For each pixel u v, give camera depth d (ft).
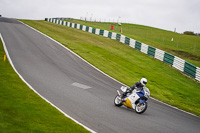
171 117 33.32
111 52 87.66
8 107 25.99
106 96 39.34
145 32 203.92
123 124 26.37
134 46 102.94
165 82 61.77
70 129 22.77
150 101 42.06
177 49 118.21
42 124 23.00
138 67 72.74
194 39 181.88
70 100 33.78
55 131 21.74
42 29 123.44
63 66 57.00
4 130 19.74
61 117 26.03
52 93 36.19
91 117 27.58
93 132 22.81
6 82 37.29
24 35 91.76
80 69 57.31
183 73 74.69
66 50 76.38
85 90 40.83
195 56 103.96
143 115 31.68
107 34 128.98
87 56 73.56
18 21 155.12
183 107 42.32
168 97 49.37
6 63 50.39
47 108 28.48
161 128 26.91
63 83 43.19
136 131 24.67
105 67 64.69
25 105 28.04
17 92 33.17
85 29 151.23
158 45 122.62
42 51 68.95
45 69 51.34
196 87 63.10
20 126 21.42
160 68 76.38
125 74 61.93
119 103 34.65
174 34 212.43
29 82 40.37
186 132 27.02
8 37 81.71
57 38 98.07
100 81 50.01
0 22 124.67
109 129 24.25
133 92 33.24
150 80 60.75
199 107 46.88
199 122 33.65
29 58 58.65
